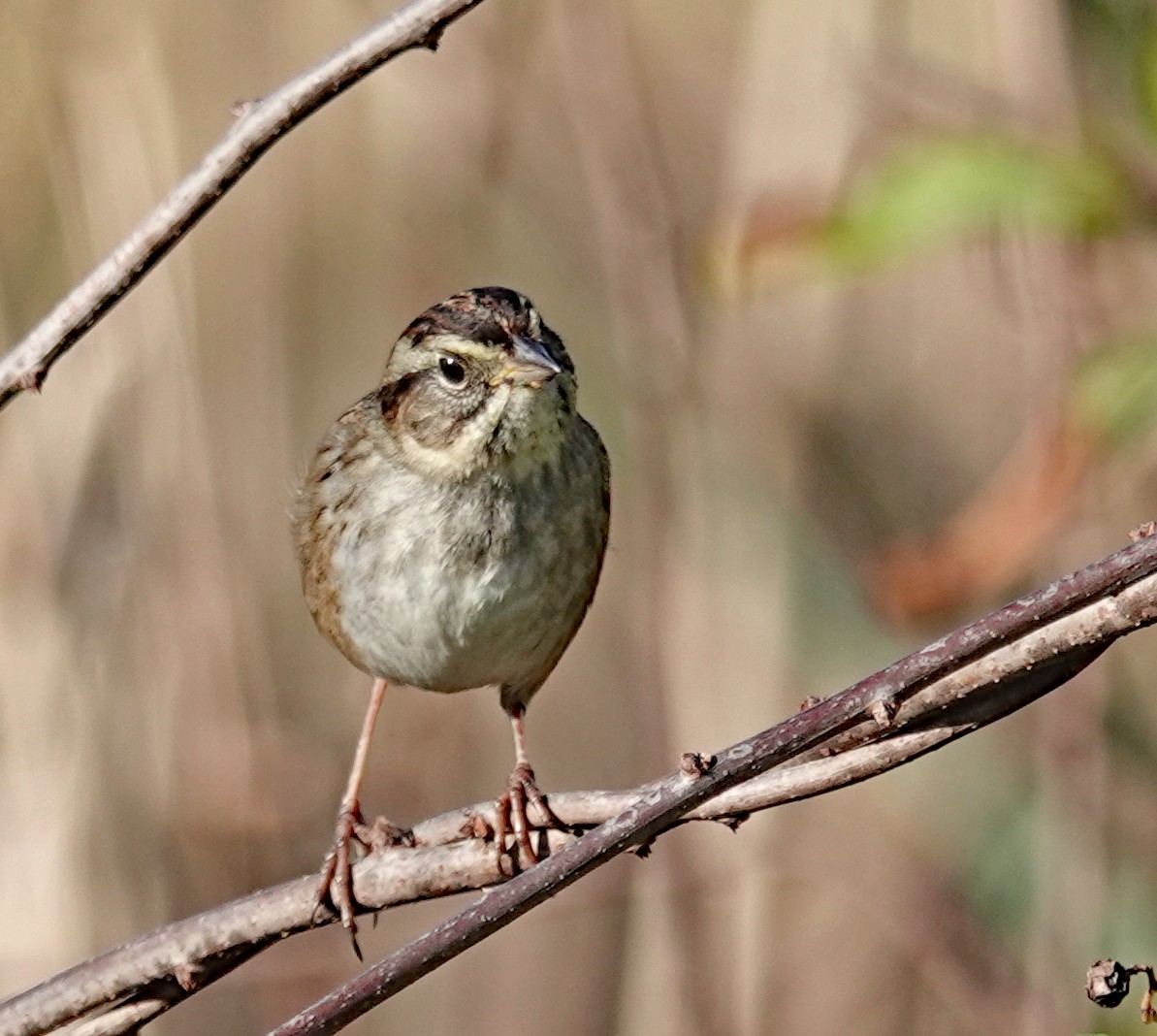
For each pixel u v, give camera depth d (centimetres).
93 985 642
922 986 1123
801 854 1131
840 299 1220
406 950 517
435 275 1252
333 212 1245
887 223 739
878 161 868
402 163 1255
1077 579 510
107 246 1093
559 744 1261
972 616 1113
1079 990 1020
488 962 1249
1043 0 948
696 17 1333
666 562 1126
